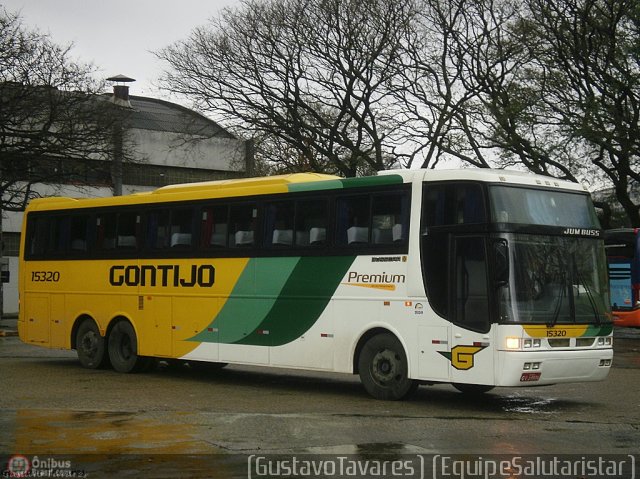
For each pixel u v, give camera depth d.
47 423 11.11
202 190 17.34
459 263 13.18
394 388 13.87
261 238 16.00
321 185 15.12
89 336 19.33
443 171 13.55
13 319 40.94
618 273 28.97
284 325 15.46
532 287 12.95
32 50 33.62
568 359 13.08
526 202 13.30
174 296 17.52
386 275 14.02
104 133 36.12
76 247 19.78
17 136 33.78
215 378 17.80
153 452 9.20
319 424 11.18
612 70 32.53
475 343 12.87
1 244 35.84
